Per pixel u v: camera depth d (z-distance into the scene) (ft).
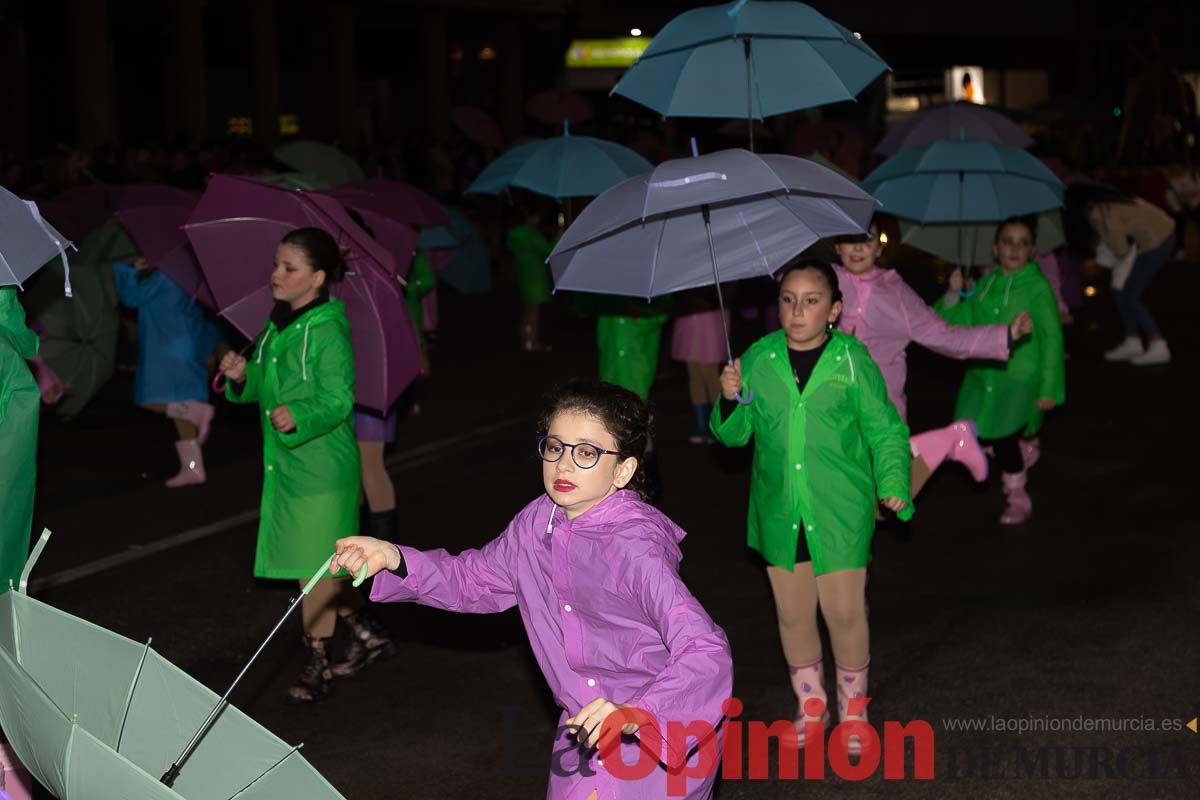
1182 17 141.69
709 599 22.97
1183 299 60.29
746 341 49.08
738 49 19.85
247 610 22.66
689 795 11.02
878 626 21.54
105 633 10.71
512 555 11.65
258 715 18.54
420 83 115.65
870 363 16.40
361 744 17.61
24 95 91.71
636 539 10.93
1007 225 26.50
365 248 18.70
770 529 16.74
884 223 27.48
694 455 33.47
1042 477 30.53
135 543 26.40
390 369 19.40
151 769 10.87
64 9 89.10
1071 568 24.16
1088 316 56.44
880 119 111.14
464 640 21.25
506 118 118.83
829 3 123.13
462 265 68.39
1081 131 92.99
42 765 9.37
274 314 18.65
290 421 17.39
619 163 28.12
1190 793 15.72
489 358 48.88
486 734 17.88
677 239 17.16
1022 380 26.22
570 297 28.07
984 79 138.82
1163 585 23.11
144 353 30.45
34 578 24.26
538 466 32.50
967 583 23.50
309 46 112.57
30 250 13.16
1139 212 44.09
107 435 36.45
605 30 119.85
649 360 28.14
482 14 114.73
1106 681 19.08
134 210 28.30
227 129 114.01
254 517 28.25
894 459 16.11
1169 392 39.60
